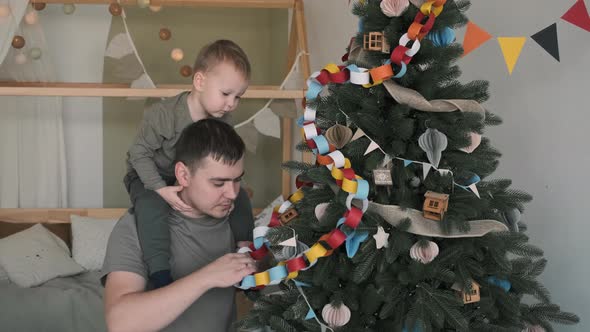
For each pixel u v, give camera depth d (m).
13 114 3.77
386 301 1.31
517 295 1.49
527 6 1.99
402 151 1.35
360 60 1.45
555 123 1.91
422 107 1.32
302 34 3.51
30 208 3.81
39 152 3.82
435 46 1.39
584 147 1.80
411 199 1.39
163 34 3.70
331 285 1.38
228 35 3.95
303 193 1.55
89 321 3.02
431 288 1.32
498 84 2.14
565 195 1.88
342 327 1.38
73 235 3.66
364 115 1.34
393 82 1.39
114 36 3.43
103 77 3.68
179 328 1.53
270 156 4.04
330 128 1.41
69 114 4.01
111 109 4.00
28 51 3.48
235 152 1.47
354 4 1.47
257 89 3.72
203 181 1.48
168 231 1.58
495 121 1.52
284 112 3.45
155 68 3.90
